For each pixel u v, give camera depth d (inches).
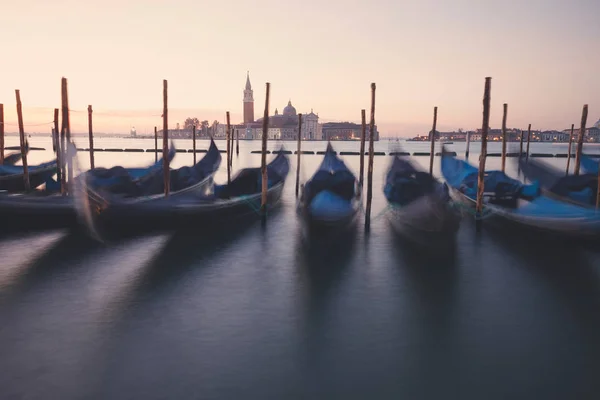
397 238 476.1
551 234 442.6
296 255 414.6
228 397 203.8
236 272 366.6
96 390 207.3
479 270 374.3
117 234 467.5
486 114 493.4
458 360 235.5
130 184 522.6
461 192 603.8
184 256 407.8
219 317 282.5
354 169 1368.1
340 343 251.9
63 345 246.1
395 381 217.2
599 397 205.3
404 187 524.7
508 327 272.2
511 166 1630.2
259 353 240.5
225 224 537.3
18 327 266.4
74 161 513.3
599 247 425.7
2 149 800.3
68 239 456.1
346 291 327.3
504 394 207.8
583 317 286.4
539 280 352.2
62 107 568.1
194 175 633.6
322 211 441.1
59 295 313.7
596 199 515.8
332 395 206.4
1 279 342.0
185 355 237.5
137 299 308.7
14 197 469.7
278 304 303.3
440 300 312.5
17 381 213.3
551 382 216.5
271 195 621.9
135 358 233.9
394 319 282.2
